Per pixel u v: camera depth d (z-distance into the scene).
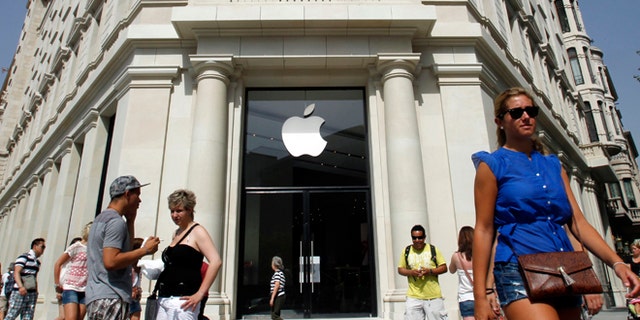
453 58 11.49
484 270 2.32
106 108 13.28
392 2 11.59
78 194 13.45
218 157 9.98
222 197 9.89
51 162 18.33
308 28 10.79
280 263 9.55
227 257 9.70
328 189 10.91
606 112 32.41
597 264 22.03
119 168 10.32
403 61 10.66
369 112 11.11
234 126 10.73
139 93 11.02
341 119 11.52
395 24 10.80
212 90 10.42
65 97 17.53
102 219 4.02
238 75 10.99
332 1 11.48
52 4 30.69
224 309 8.97
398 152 9.98
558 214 2.35
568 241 2.31
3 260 24.69
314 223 10.62
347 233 10.55
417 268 6.43
